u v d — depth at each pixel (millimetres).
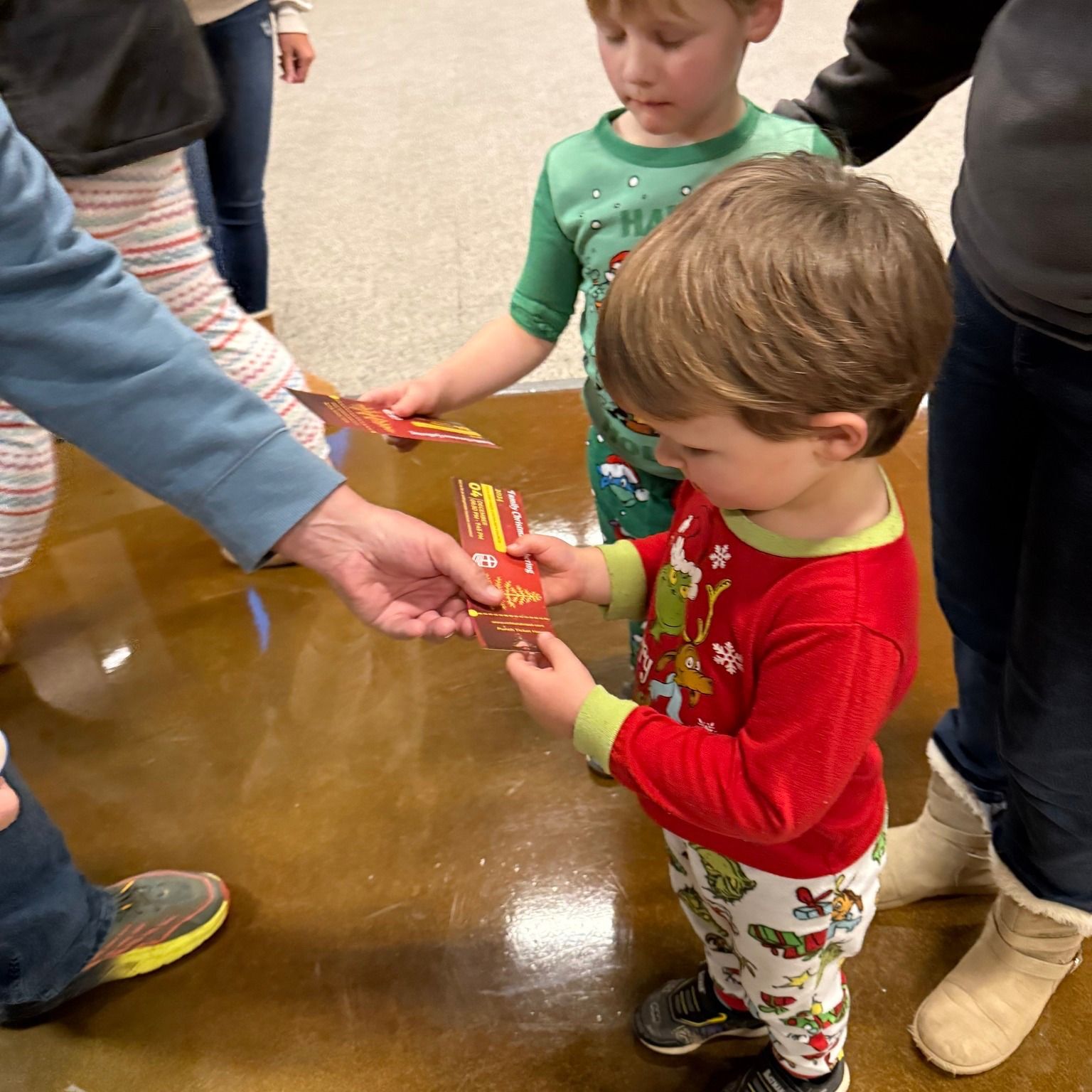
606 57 1027
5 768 1078
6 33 1181
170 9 1300
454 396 1207
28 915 1162
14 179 786
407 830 1480
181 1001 1295
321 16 5406
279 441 902
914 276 654
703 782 758
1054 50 626
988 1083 1149
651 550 969
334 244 3082
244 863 1452
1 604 1798
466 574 891
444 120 3932
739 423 663
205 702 1695
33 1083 1219
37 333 820
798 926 882
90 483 2203
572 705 816
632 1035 1227
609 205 1096
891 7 1059
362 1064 1217
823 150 1056
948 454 978
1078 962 1224
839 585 707
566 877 1404
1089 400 750
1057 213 657
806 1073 1052
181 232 1509
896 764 1521
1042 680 899
